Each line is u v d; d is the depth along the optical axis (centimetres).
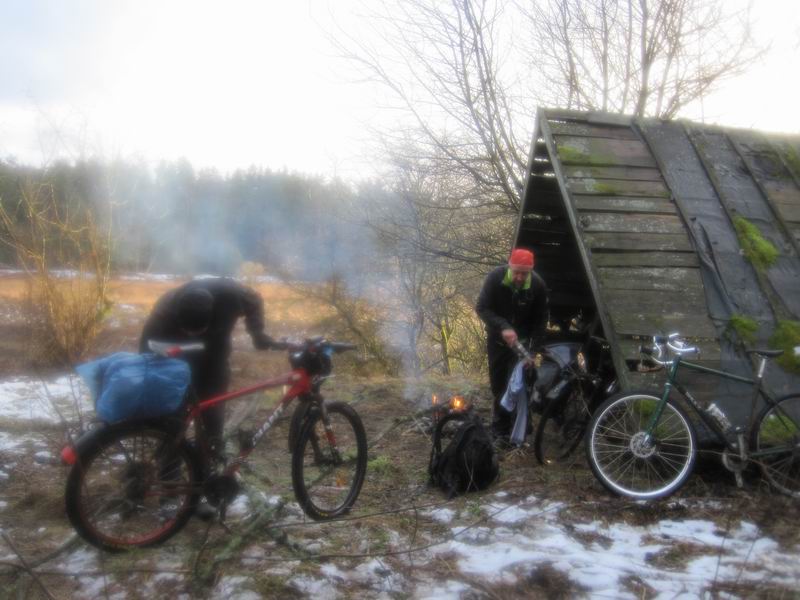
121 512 400
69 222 968
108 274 982
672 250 607
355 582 378
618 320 562
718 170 681
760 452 500
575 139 693
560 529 445
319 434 474
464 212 1238
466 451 514
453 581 380
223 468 424
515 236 839
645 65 1180
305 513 449
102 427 393
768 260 607
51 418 683
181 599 362
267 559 394
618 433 517
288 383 456
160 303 464
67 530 440
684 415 501
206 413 468
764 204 657
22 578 374
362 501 504
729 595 364
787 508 454
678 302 577
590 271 585
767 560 399
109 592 366
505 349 646
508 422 646
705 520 458
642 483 513
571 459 600
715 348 555
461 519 463
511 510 473
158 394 398
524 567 392
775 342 560
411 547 418
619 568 390
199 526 441
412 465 586
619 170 666
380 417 767
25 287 916
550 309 869
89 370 414
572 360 635
